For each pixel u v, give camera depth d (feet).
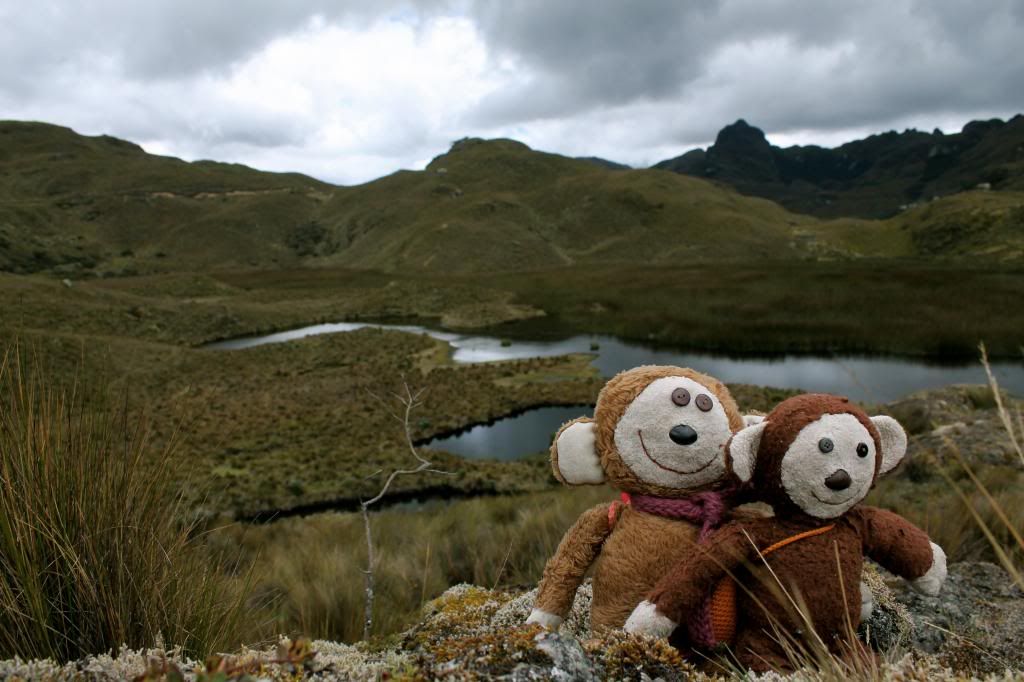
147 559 7.84
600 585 8.63
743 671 7.13
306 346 150.51
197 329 184.44
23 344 8.00
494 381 106.22
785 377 106.11
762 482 7.86
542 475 59.26
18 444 7.29
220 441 72.38
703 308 172.45
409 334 162.40
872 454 7.48
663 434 8.43
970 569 13.11
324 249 568.82
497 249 447.83
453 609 11.41
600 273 289.12
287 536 32.04
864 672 6.29
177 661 6.56
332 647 8.71
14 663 5.63
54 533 7.00
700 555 7.67
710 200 537.65
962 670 8.25
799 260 318.45
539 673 5.67
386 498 55.01
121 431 8.37
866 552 8.32
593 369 113.91
